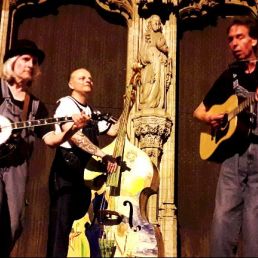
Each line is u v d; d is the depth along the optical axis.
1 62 5.87
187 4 6.41
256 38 4.60
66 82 6.16
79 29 6.43
